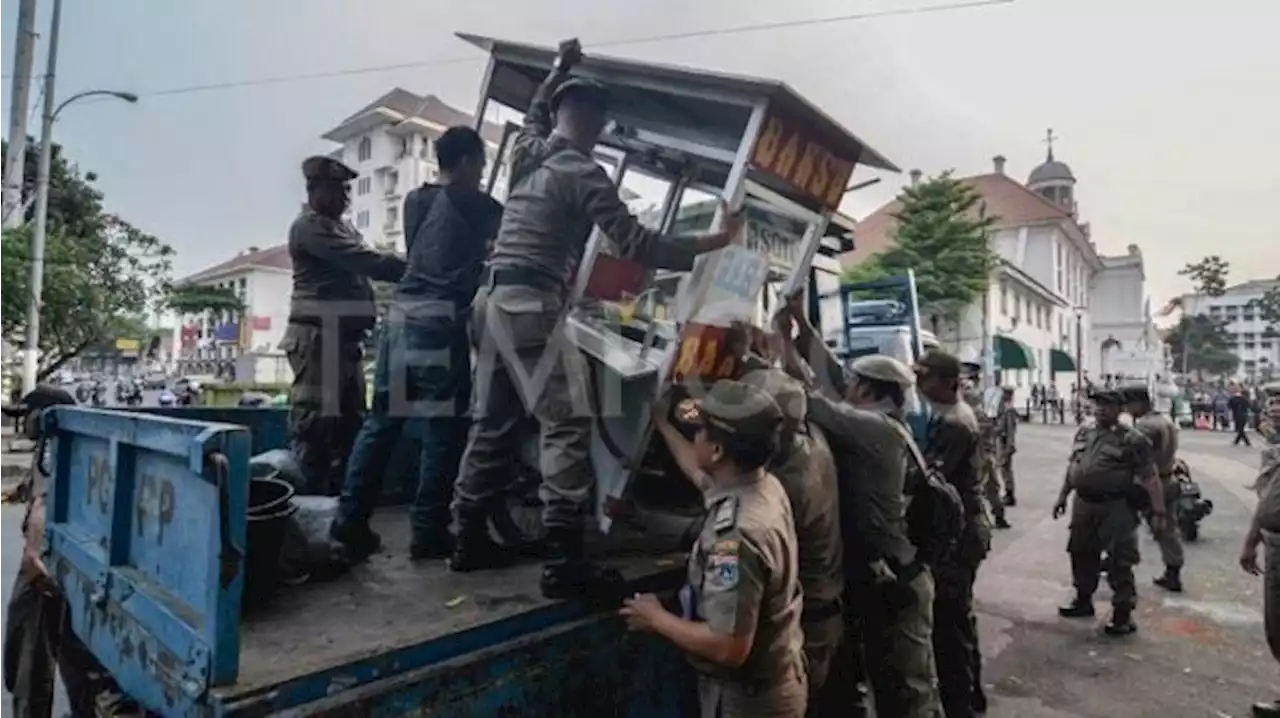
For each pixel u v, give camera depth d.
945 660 3.94
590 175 2.74
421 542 3.18
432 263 3.29
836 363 3.81
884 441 3.06
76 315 15.02
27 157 18.64
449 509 3.24
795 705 2.25
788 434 2.61
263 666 1.86
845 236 4.94
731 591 2.06
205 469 1.73
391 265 3.60
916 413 4.42
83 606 2.60
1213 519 10.16
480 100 3.94
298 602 2.49
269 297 40.62
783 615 2.19
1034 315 34.72
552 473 2.70
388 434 3.17
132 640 2.15
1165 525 5.59
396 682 1.93
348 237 3.59
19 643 3.18
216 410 3.94
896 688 3.10
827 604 2.78
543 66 3.73
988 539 4.09
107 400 20.72
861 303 7.26
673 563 2.98
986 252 25.48
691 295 3.12
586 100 2.84
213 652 1.71
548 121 3.21
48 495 3.10
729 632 2.04
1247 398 22.98
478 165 3.45
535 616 2.37
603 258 3.22
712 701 2.51
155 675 1.99
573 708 2.36
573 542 2.65
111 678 2.66
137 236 18.05
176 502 2.02
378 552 3.30
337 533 3.09
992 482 9.09
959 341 25.30
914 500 3.19
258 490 2.72
